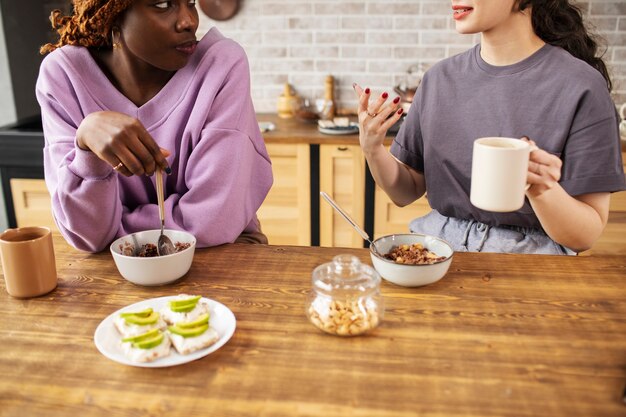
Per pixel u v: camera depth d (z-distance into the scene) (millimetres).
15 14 3074
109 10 1226
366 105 1408
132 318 938
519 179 921
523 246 1459
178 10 1237
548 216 1244
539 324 970
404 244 1228
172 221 1338
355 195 2820
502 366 854
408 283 1094
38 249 1064
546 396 785
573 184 1383
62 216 1248
